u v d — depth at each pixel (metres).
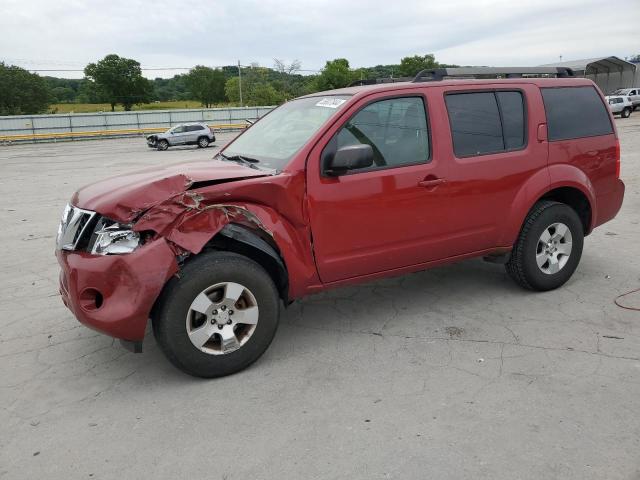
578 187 4.87
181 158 23.92
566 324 4.26
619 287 5.04
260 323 3.59
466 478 2.54
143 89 103.38
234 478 2.61
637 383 3.35
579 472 2.56
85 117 46.00
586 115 5.03
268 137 4.36
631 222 7.72
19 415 3.22
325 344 4.05
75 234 3.41
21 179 16.36
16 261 6.62
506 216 4.54
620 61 48.62
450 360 3.73
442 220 4.23
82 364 3.85
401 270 4.23
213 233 3.32
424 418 3.04
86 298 3.27
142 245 3.24
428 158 4.15
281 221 3.62
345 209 3.82
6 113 92.62
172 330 3.32
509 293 4.97
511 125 4.57
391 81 4.96
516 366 3.61
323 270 3.84
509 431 2.89
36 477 2.66
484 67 4.67
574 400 3.18
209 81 119.75
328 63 93.06
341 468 2.65
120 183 3.60
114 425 3.09
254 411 3.18
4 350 4.11
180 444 2.89
